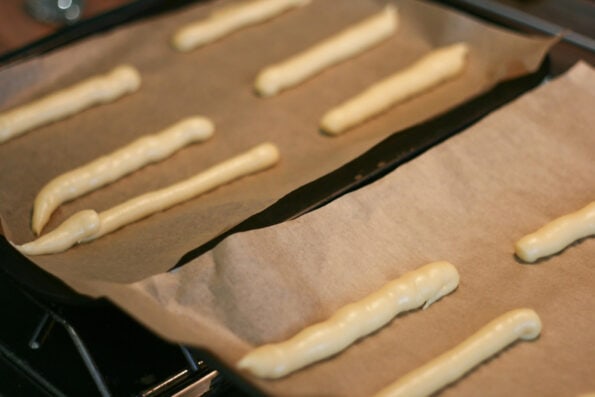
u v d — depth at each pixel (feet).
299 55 2.70
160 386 2.04
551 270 2.16
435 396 1.99
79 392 2.08
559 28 2.65
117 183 2.41
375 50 2.74
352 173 2.27
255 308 2.05
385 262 2.15
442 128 2.37
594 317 2.08
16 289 2.25
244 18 2.81
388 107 2.56
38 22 3.15
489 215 2.24
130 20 2.78
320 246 2.13
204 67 2.70
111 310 2.14
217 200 2.33
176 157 2.47
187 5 2.86
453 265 2.16
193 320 2.01
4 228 2.19
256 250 2.09
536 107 2.39
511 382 2.00
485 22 2.71
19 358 2.13
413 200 2.23
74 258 2.20
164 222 2.29
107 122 2.55
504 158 2.31
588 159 2.32
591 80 2.44
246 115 2.57
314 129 2.53
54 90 2.63
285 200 2.22
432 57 2.64
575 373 2.00
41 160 2.46
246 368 1.95
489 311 2.10
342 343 2.03
